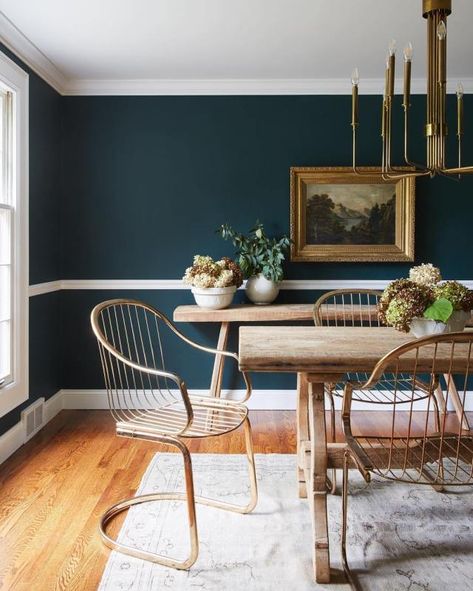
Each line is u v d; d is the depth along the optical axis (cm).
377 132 414
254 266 396
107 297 418
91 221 416
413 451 194
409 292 221
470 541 222
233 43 342
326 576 193
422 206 416
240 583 193
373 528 232
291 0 285
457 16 302
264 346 219
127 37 331
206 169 416
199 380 421
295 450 328
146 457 316
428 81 212
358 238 411
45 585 192
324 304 398
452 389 367
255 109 415
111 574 198
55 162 402
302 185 409
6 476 288
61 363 419
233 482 279
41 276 375
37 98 364
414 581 194
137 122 414
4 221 318
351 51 355
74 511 247
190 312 363
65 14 299
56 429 369
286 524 235
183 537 224
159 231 418
